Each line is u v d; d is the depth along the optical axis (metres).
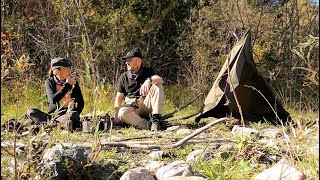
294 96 9.12
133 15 12.17
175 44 12.81
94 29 11.76
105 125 5.09
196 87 10.95
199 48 11.70
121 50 11.68
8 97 7.13
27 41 11.60
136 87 5.81
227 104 5.66
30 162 2.91
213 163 3.24
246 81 5.69
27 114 4.98
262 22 12.47
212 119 6.65
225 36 12.30
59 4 11.19
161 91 5.59
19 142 3.72
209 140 4.09
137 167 3.36
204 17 12.45
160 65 13.00
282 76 11.62
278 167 2.90
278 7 12.56
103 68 11.23
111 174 3.24
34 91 8.55
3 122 3.95
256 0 12.34
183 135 4.74
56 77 5.47
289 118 5.89
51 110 5.32
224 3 12.25
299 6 12.66
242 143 3.48
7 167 2.94
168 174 3.07
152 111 5.60
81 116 5.90
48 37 11.20
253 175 3.01
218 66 11.52
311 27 11.95
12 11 11.22
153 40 12.54
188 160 3.52
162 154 3.71
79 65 9.50
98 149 3.51
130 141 4.29
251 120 5.80
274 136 4.20
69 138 4.32
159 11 12.70
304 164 2.91
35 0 11.78
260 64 12.02
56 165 3.05
